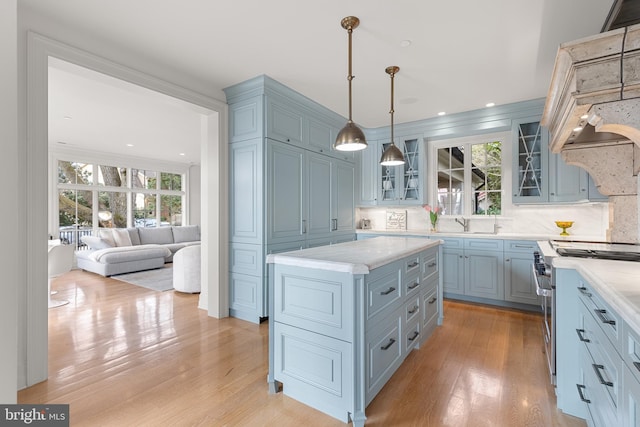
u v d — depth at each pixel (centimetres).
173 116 445
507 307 373
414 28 222
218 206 333
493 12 203
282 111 334
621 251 209
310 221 374
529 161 367
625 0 182
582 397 160
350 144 219
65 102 388
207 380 212
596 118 152
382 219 523
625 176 271
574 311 175
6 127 85
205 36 235
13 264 87
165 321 328
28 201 202
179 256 450
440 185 470
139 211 784
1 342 85
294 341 190
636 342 94
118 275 571
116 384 207
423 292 263
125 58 255
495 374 218
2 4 85
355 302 167
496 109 384
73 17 212
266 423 169
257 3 197
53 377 215
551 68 280
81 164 679
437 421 170
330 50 255
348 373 168
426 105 379
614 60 145
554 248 230
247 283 327
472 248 388
